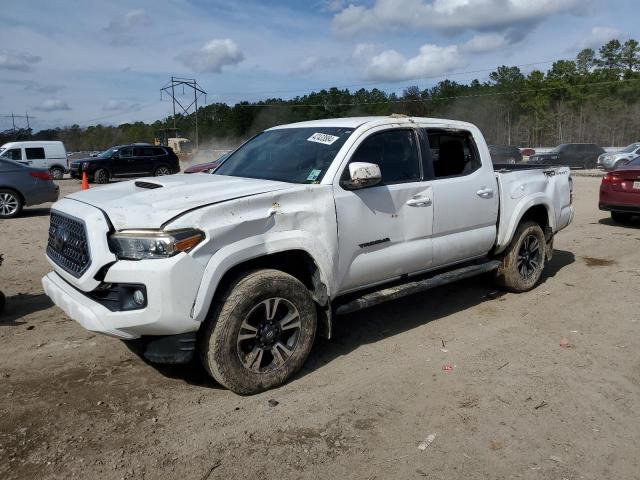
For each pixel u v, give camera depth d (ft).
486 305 19.57
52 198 42.16
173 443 10.82
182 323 11.51
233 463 10.24
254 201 12.50
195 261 11.51
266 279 12.62
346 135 15.05
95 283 11.74
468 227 17.67
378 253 15.01
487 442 11.00
